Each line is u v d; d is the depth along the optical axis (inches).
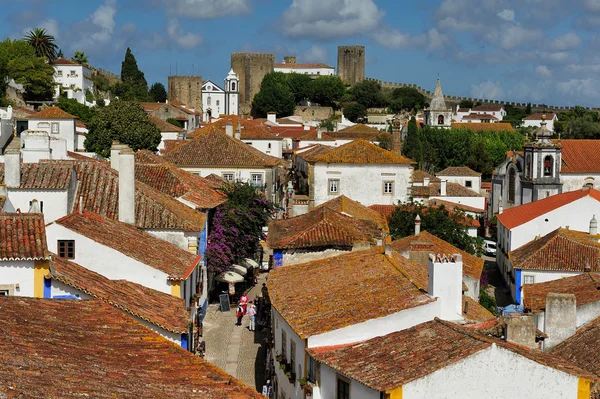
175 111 6402.6
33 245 1081.4
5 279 1065.5
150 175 2107.5
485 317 1405.0
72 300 919.7
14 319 776.3
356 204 2608.3
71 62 6294.3
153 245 1440.7
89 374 666.2
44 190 1546.5
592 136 7298.2
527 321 1030.4
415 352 962.7
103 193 1689.2
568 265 2581.2
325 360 1029.8
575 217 3009.4
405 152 6402.6
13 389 578.9
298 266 1493.6
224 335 1877.5
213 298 2197.3
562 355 1186.6
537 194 4005.9
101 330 838.5
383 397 876.6
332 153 3181.6
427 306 1105.4
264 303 1948.8
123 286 1225.4
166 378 722.8
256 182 3348.9
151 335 858.1
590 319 1343.5
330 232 1713.8
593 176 4180.6
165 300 1245.1
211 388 722.2
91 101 6107.3
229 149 3415.4
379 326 1101.7
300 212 2625.5
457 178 5201.8
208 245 2068.2
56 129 4001.0
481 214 4232.3
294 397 1182.3
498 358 885.2
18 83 5418.3
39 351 692.7
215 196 2207.2
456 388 879.7
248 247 2353.6
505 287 2997.0
